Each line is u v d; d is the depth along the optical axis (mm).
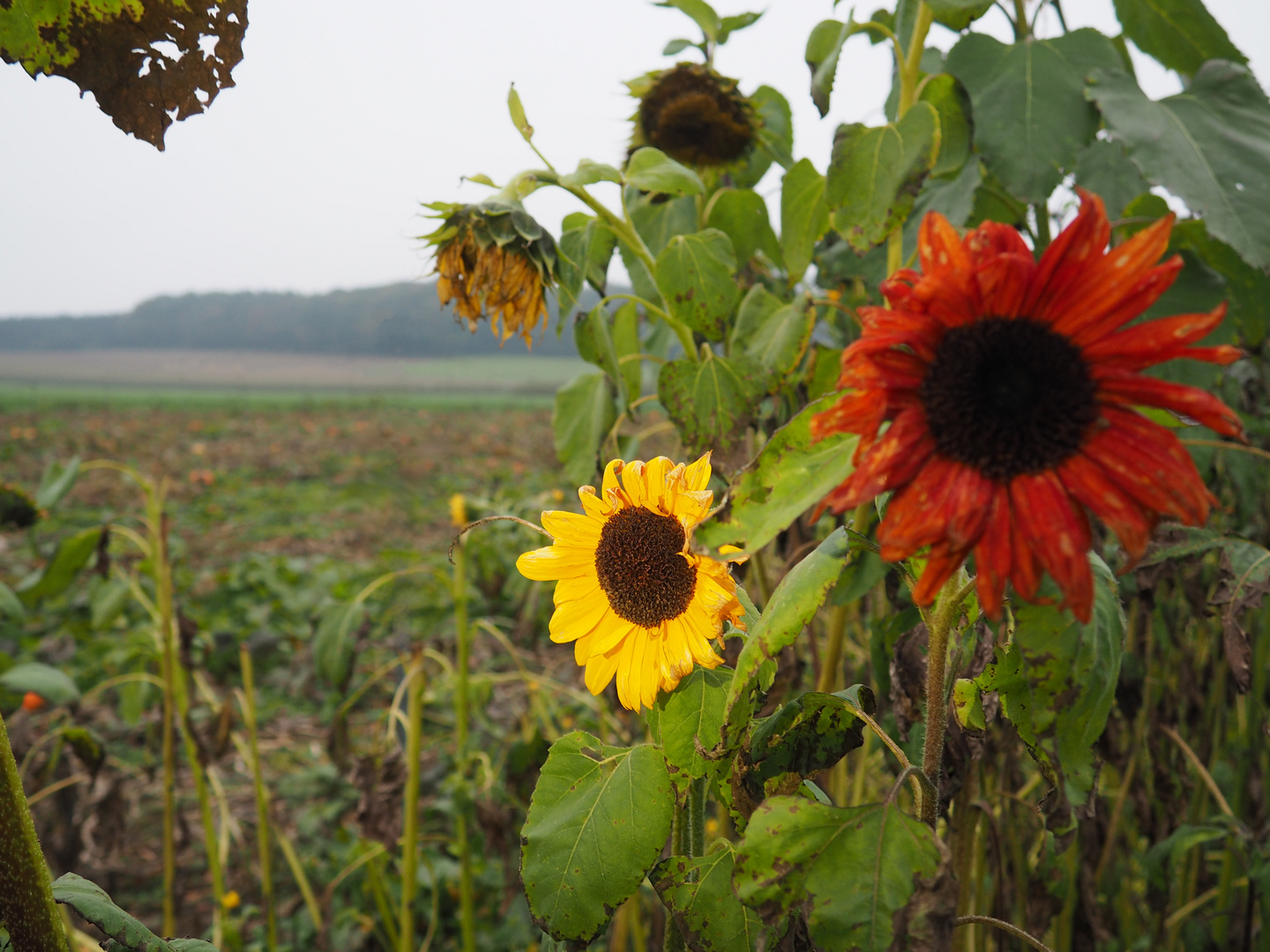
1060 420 562
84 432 20266
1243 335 1613
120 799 2660
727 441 1418
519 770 2268
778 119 1911
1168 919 2104
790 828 696
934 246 594
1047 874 1502
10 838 752
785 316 1470
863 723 887
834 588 1374
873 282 1779
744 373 1427
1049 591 677
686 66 1681
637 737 2359
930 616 761
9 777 751
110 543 2326
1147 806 1829
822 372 1594
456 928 2848
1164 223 557
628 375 1774
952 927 651
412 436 20281
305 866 3193
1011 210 1734
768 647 744
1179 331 550
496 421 26406
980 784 1605
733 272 1409
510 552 2936
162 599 2309
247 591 6086
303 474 13594
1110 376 567
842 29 1357
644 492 940
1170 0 1629
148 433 20812
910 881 662
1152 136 1360
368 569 6781
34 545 4297
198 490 11469
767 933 792
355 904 2928
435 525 9383
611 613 954
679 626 910
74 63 937
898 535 566
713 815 2479
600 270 1565
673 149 1745
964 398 570
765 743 875
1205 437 1604
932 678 753
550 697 2729
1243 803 1937
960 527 549
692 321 1409
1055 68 1462
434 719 3338
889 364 592
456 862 2986
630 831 846
